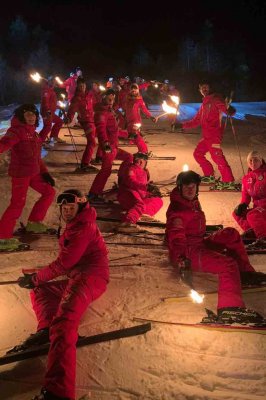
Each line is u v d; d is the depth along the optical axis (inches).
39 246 267.6
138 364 158.6
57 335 146.8
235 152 567.8
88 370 156.3
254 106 1084.5
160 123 840.9
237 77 1640.0
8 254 254.5
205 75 1628.9
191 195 203.0
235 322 175.6
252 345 166.6
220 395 142.4
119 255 252.5
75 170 450.6
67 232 174.2
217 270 189.6
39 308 174.2
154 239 279.7
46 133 569.6
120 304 197.0
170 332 175.0
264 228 265.6
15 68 1590.8
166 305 195.6
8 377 154.2
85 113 468.1
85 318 186.5
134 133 468.4
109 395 145.2
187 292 206.7
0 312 193.3
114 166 474.6
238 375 151.3
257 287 204.8
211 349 165.0
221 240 207.5
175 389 145.9
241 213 282.8
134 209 297.9
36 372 156.5
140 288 211.0
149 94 1211.2
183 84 1614.2
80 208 176.1
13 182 258.8
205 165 401.4
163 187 396.2
